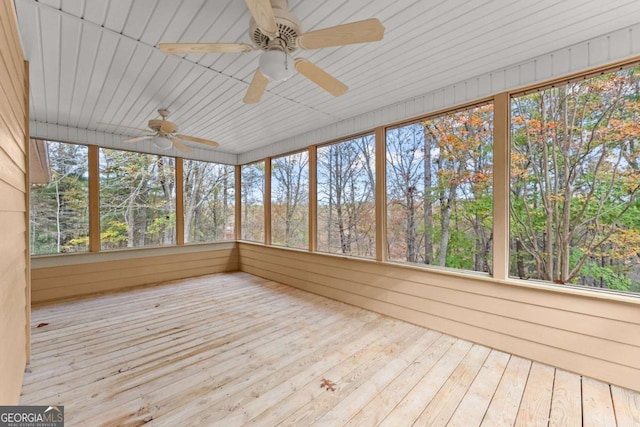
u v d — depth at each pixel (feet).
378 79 8.66
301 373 6.91
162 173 16.75
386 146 11.21
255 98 7.05
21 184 6.25
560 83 7.33
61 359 7.50
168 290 14.37
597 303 6.64
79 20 5.79
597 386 6.37
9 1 4.90
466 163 9.20
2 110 4.24
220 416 5.44
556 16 5.86
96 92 9.37
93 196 13.91
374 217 11.66
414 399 5.95
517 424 5.24
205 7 5.46
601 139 6.91
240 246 19.45
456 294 8.98
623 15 5.86
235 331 9.36
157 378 6.68
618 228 6.69
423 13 5.73
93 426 5.16
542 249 7.72
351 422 5.30
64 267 12.96
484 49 7.08
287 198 16.28
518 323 7.75
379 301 11.07
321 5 5.46
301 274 14.60
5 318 4.32
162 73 8.11
